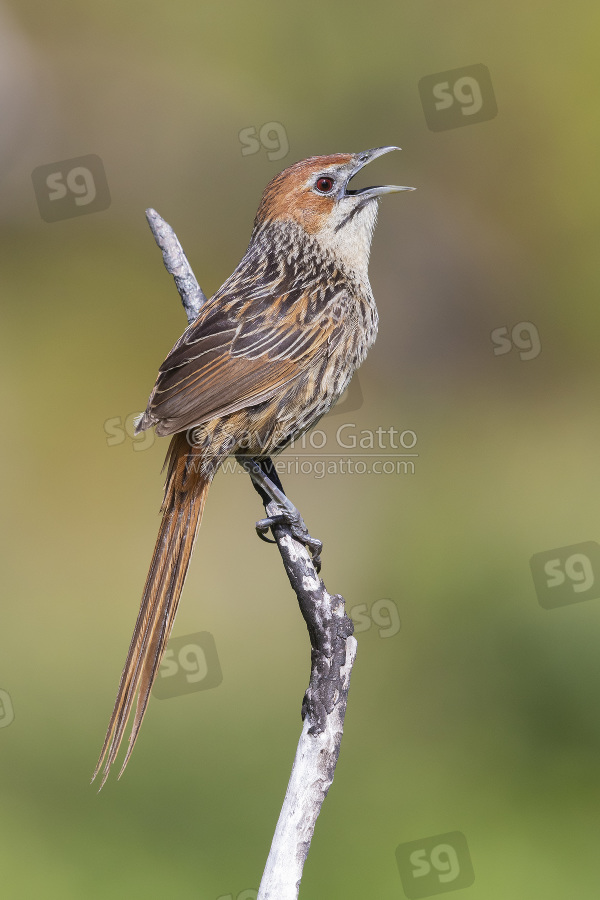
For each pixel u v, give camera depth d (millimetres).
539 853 9445
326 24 16625
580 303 16547
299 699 11734
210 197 16578
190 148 16562
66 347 15992
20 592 13453
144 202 16578
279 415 7434
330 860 9430
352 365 7906
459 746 10781
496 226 16688
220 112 16578
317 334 7535
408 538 14070
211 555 14281
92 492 14797
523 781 10312
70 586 13617
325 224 8031
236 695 11711
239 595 13672
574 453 15500
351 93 16641
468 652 11734
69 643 12531
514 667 11523
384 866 9383
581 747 10695
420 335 16656
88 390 15617
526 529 13906
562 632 11617
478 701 11250
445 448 15664
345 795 10219
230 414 7270
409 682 11523
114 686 11742
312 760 5820
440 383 16516
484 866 9344
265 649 12680
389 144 16656
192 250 16562
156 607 6668
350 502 14867
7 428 15156
